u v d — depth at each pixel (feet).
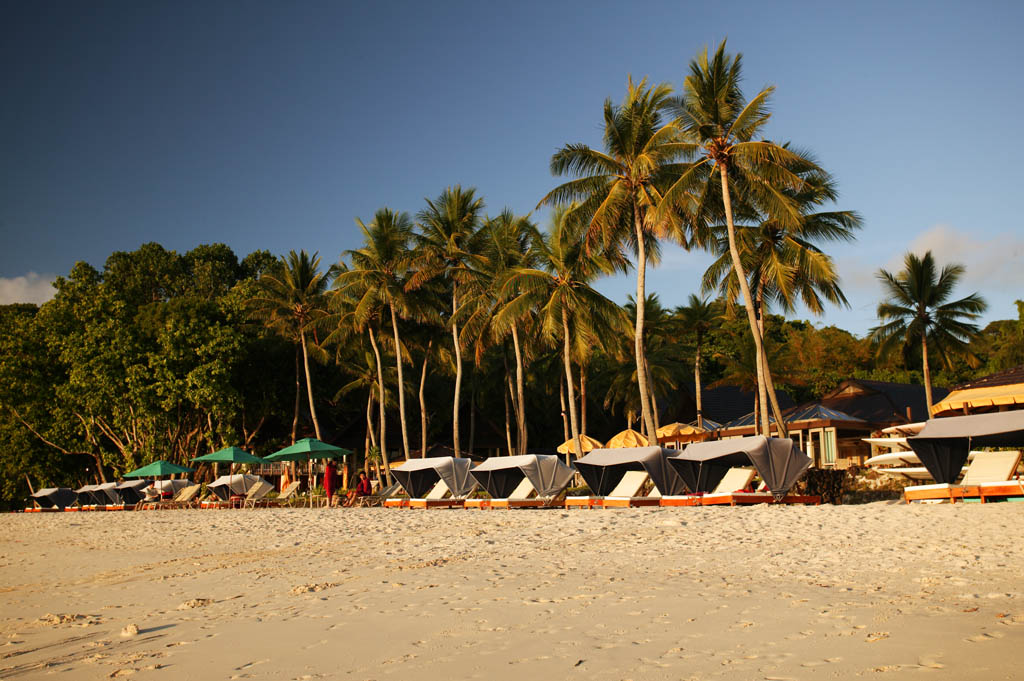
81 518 104.63
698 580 29.94
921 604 23.16
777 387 164.66
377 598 30.81
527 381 161.17
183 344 131.54
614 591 28.58
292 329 143.33
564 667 18.78
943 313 117.70
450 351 136.67
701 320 133.18
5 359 140.15
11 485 160.25
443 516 68.74
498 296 105.09
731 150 80.33
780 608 23.81
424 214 121.29
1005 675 15.55
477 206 119.85
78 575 49.70
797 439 127.24
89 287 146.41
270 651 23.47
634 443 110.52
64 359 134.10
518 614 25.62
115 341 130.21
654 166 82.58
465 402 172.35
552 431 179.83
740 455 67.92
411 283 114.52
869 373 178.60
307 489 143.74
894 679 15.83
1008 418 55.01
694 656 18.88
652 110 87.35
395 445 175.01
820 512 51.96
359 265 124.26
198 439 149.07
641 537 44.50
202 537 66.03
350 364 151.33
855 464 108.78
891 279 119.55
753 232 94.48
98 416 140.97
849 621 21.42
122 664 23.52
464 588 31.35
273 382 151.94
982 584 25.94
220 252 193.47
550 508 75.66
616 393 148.25
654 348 147.13
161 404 133.28
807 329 217.36
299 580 38.01
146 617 31.94
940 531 39.50
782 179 78.64
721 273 101.50
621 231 90.89
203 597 35.83
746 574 30.83
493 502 78.89
